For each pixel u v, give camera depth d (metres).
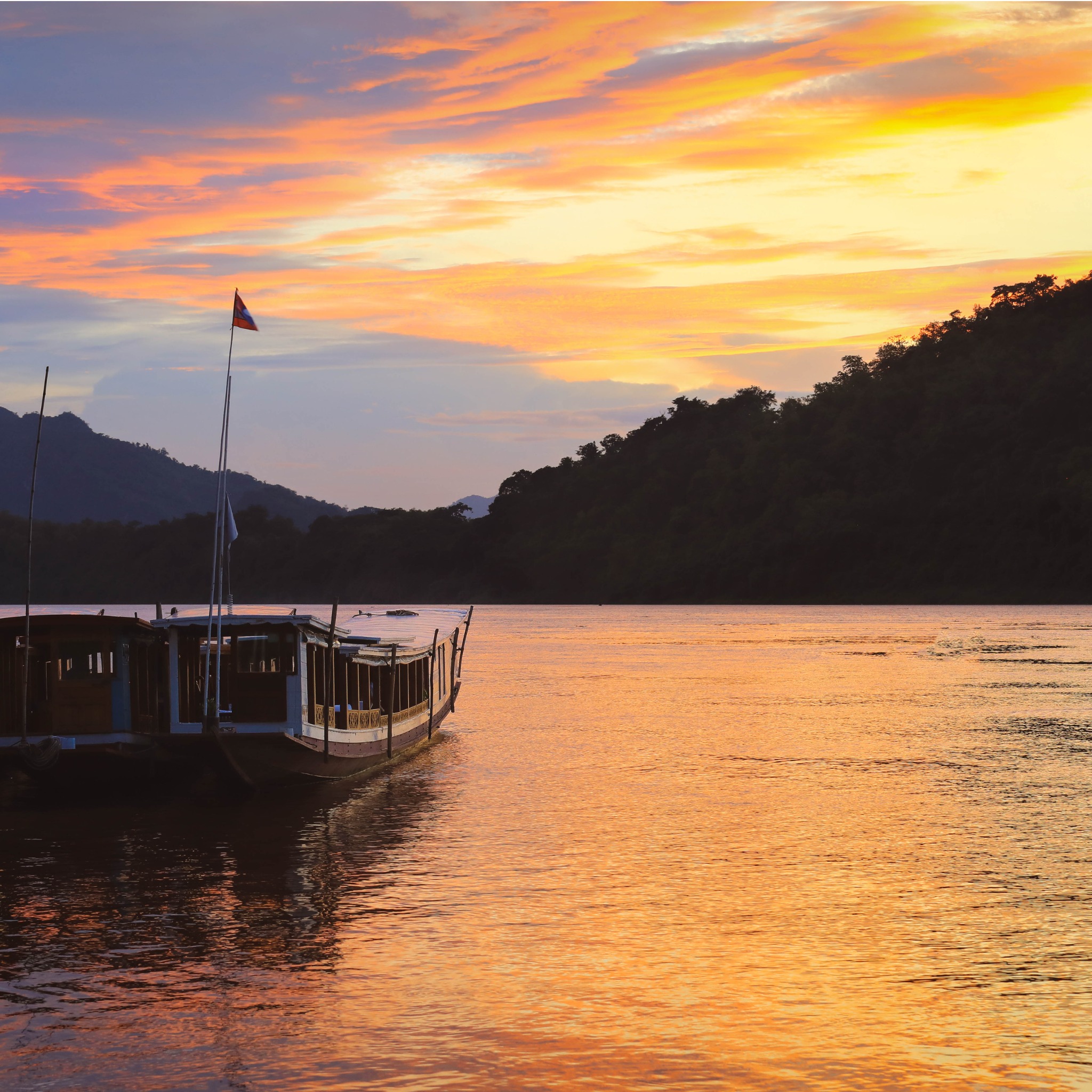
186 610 59.12
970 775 33.56
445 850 24.94
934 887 21.73
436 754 38.25
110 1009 16.09
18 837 26.66
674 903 20.75
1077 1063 14.38
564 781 33.19
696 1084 13.88
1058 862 23.58
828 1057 14.55
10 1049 14.90
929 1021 15.56
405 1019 15.69
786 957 17.97
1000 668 71.44
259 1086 13.90
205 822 28.11
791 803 29.64
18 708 30.14
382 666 36.22
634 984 16.88
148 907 20.83
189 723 30.56
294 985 16.92
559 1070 14.24
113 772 29.62
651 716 48.56
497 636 120.88
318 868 23.52
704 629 130.50
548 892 21.55
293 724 29.73
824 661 79.25
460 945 18.58
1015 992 16.52
